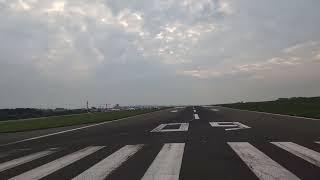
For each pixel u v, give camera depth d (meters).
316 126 22.70
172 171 9.51
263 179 8.48
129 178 8.88
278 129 20.89
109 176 9.18
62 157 12.68
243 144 14.49
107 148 14.62
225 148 13.48
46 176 9.44
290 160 10.83
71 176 9.33
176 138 17.22
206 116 37.22
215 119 31.56
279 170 9.42
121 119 38.22
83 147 15.31
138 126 26.58
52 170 10.24
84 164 11.06
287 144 14.26
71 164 11.15
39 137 21.23
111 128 25.83
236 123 26.14
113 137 19.11
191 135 18.39
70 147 15.53
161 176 8.95
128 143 16.03
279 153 12.14
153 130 22.34
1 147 16.91
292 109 49.03
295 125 23.64
